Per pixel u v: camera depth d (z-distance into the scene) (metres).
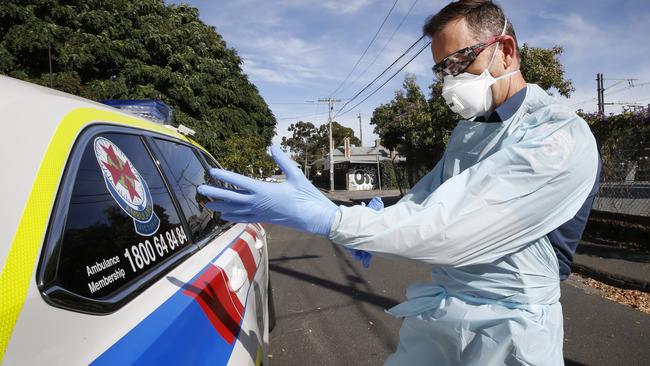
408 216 1.10
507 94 1.38
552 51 10.25
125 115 1.76
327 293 5.09
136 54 11.12
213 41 15.08
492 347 1.26
